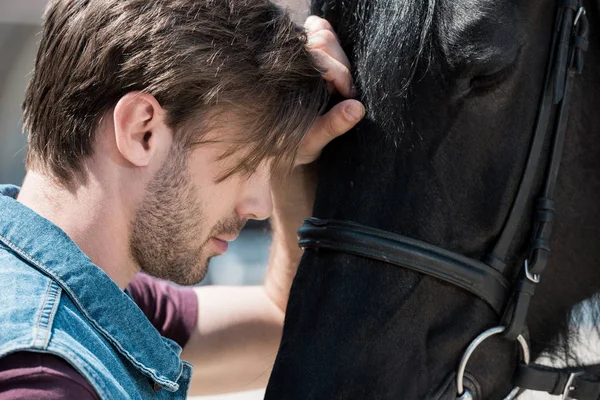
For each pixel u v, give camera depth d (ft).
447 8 5.39
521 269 5.76
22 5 24.64
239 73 5.06
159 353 4.95
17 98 25.35
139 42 4.88
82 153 4.93
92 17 4.91
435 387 5.50
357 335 5.32
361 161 5.58
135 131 4.94
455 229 5.50
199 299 7.88
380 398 5.27
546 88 5.66
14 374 4.08
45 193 5.03
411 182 5.48
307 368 5.32
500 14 5.34
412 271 5.44
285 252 7.22
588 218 6.16
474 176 5.51
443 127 5.45
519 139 5.58
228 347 7.71
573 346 6.46
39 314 4.33
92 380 4.25
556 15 5.75
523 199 5.62
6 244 4.64
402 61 5.47
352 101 5.57
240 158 5.19
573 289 6.27
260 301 7.88
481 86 5.37
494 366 5.79
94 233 4.96
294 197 6.80
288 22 5.40
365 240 5.41
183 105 4.97
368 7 5.76
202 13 5.02
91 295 4.68
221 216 5.30
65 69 4.92
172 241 5.11
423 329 5.47
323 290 5.49
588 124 6.07
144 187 4.99
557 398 7.14
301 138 5.44
